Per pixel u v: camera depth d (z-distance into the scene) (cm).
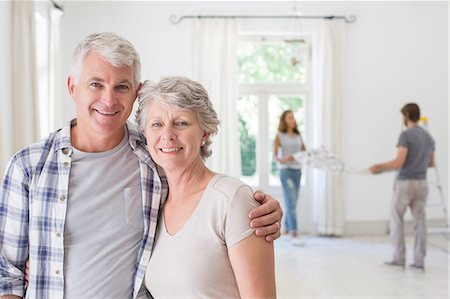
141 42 619
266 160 655
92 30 611
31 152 144
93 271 142
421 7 643
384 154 642
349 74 637
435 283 417
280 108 657
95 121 141
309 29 634
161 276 134
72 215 143
